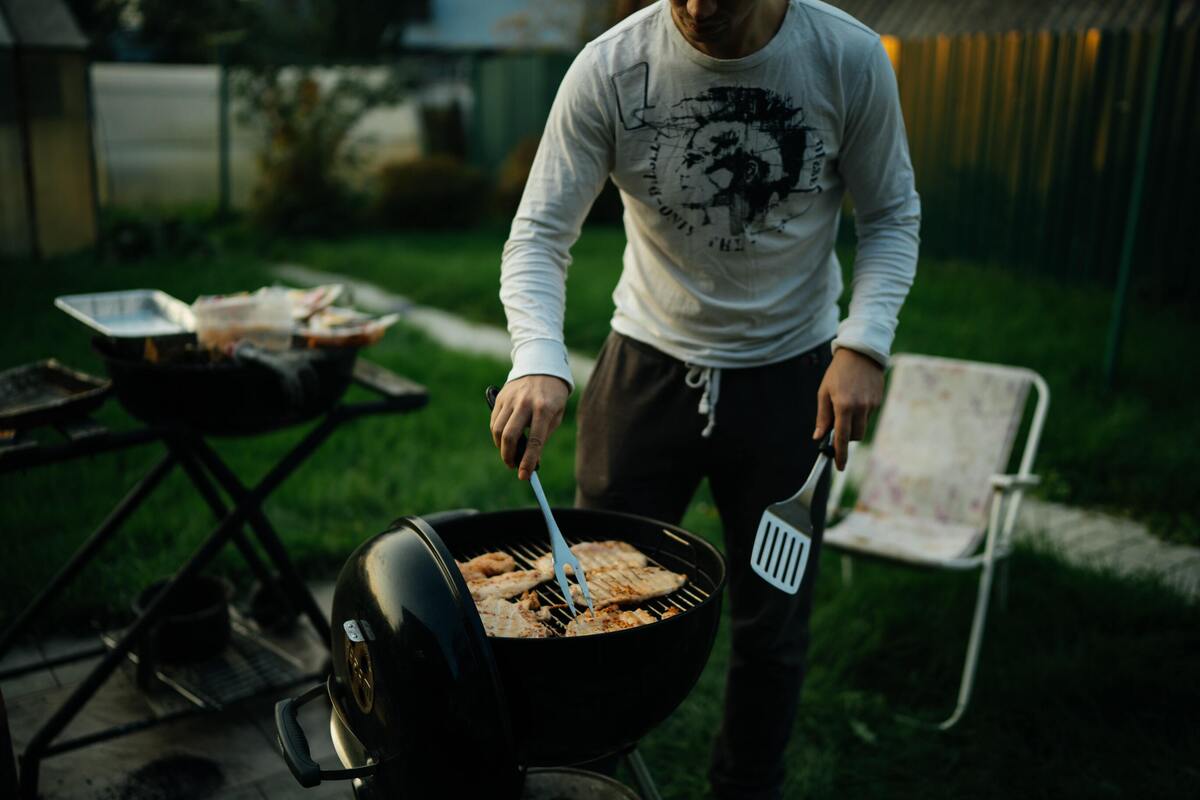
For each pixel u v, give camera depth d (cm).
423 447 459
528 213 180
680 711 270
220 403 220
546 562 168
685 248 184
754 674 205
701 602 146
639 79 172
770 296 188
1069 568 342
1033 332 665
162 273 885
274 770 241
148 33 1348
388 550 142
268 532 249
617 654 134
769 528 169
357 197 1301
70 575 247
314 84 1259
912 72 972
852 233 1021
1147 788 236
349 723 147
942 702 279
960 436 327
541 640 130
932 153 965
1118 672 277
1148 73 781
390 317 250
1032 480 287
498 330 752
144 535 348
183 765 241
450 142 1602
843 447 169
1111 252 821
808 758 251
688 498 211
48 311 679
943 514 321
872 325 171
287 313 237
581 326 711
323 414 240
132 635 229
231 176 1408
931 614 314
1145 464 443
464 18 1967
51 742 229
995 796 239
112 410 490
